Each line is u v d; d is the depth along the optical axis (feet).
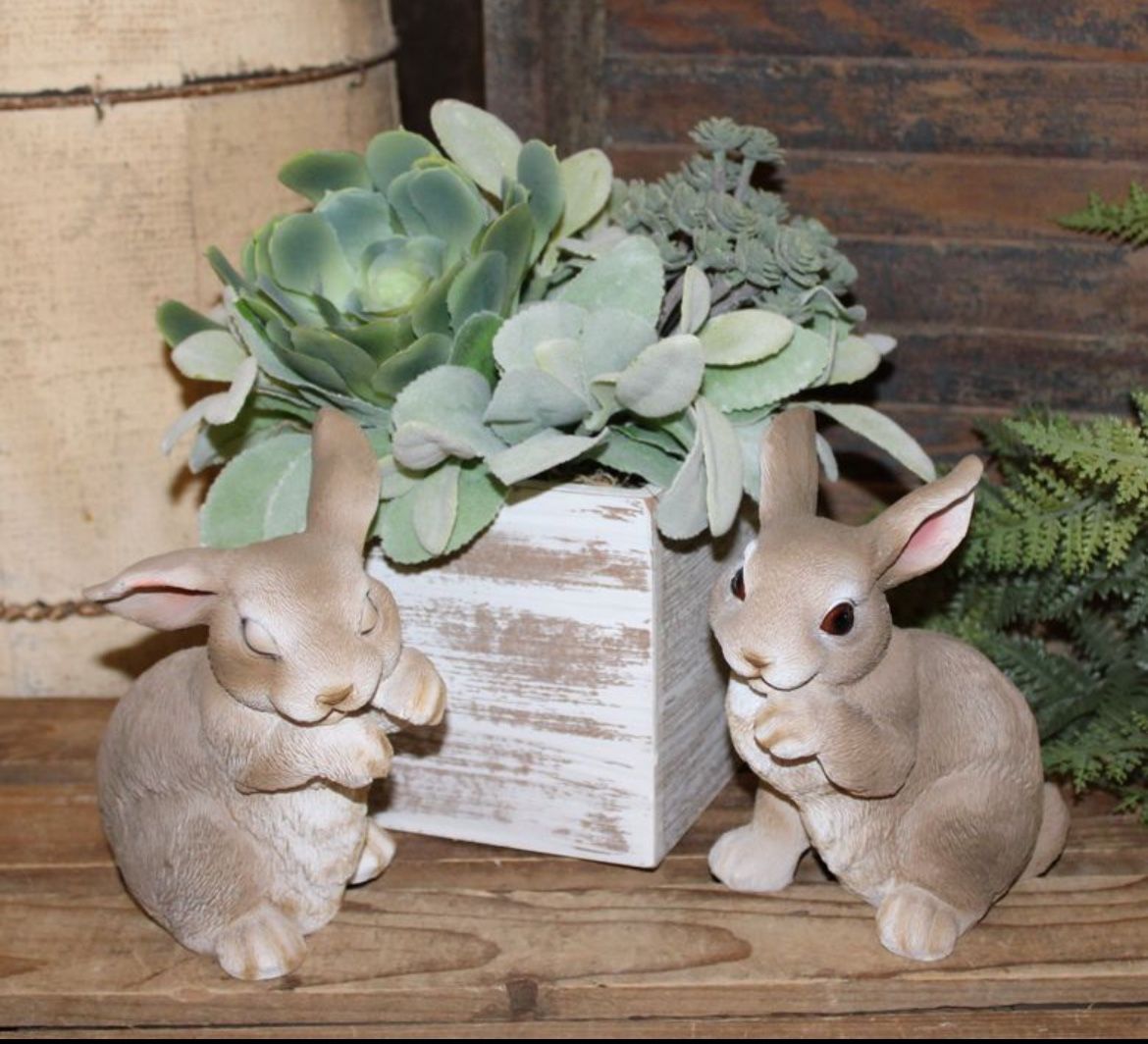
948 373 3.96
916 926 2.70
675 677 2.96
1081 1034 2.72
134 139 3.31
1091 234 3.76
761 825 2.94
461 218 2.83
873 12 3.71
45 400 3.45
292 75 3.46
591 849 3.02
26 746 3.51
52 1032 2.74
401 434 2.61
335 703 2.43
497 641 2.93
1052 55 3.65
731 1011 2.71
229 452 3.10
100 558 3.64
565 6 3.86
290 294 2.84
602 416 2.72
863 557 2.49
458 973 2.73
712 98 3.86
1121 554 3.11
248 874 2.70
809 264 2.89
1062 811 2.96
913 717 2.63
